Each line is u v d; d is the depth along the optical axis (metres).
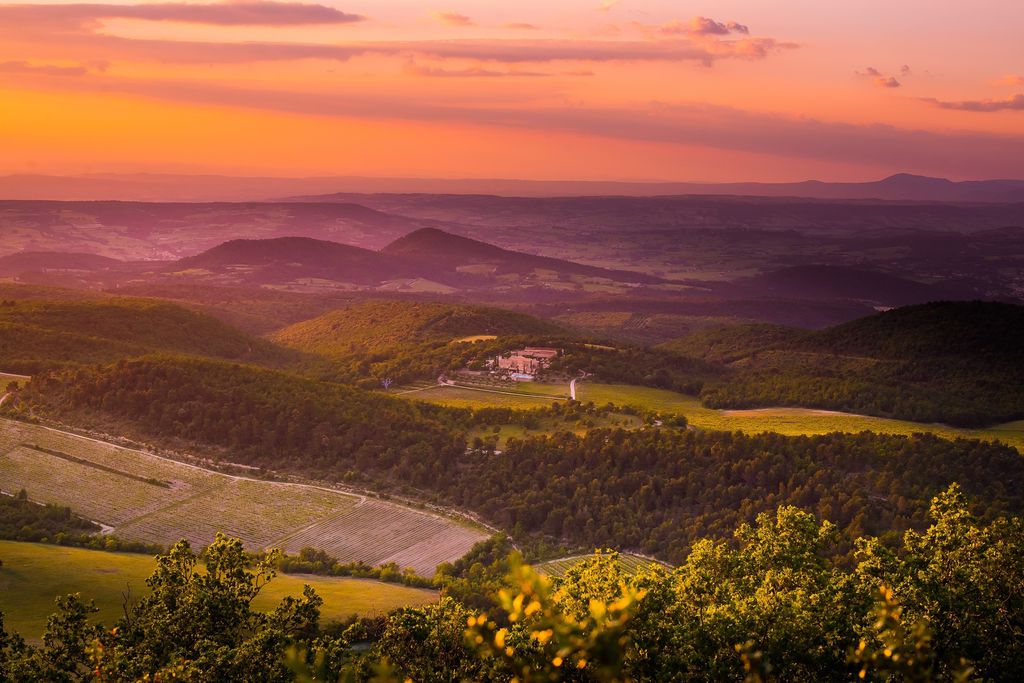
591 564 47.09
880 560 44.88
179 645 49.19
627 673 33.59
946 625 39.78
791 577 46.97
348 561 126.75
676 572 50.22
